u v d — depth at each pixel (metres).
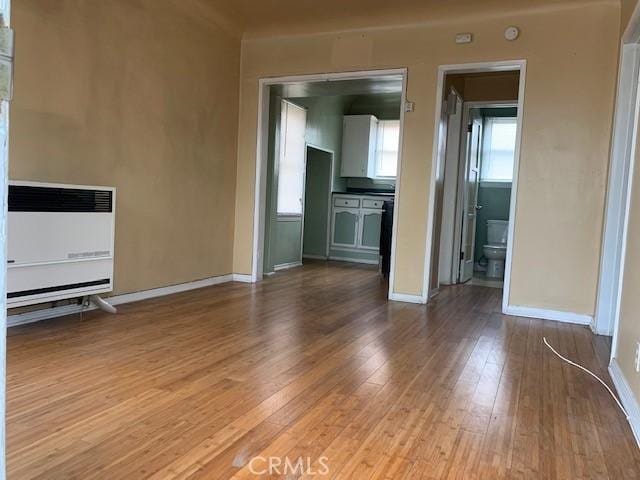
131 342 2.94
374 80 4.79
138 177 3.96
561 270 4.03
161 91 4.14
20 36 2.97
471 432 1.94
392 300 4.61
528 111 4.10
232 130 5.16
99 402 2.08
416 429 1.94
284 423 1.95
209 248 4.93
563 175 4.00
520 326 3.77
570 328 3.77
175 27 4.25
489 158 7.31
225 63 4.95
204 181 4.77
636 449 1.84
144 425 1.88
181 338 3.07
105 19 3.56
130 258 3.95
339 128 7.82
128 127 3.83
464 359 2.88
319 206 7.75
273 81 5.09
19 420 1.88
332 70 4.82
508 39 4.14
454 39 4.34
